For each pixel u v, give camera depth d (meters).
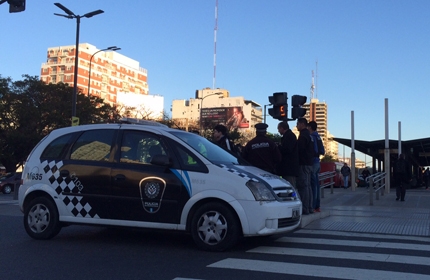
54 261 6.21
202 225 6.80
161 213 6.98
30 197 7.96
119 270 5.70
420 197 17.75
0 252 6.79
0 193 34.53
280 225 6.84
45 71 116.31
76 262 6.14
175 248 7.11
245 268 5.78
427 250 7.07
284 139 9.31
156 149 7.31
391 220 10.55
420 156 41.59
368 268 5.82
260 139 8.83
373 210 12.77
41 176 7.80
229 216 6.66
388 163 21.59
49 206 7.70
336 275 5.45
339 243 7.62
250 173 6.96
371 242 7.77
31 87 41.72
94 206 7.36
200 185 6.82
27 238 8.00
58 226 7.70
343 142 36.72
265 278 5.32
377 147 37.25
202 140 7.86
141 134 7.52
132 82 135.00
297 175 9.36
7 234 8.47
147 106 91.69
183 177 6.93
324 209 12.61
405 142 34.59
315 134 11.02
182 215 6.88
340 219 10.69
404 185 15.96
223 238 6.68
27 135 39.66
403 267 5.89
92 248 7.12
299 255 6.59
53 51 116.56
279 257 6.45
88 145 7.74
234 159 7.73
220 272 5.59
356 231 8.98
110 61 124.19
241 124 100.00
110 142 7.61
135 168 7.23
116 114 47.78
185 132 7.82
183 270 5.69
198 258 6.38
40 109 40.41
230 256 6.51
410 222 10.23
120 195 7.21
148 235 8.37
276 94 11.19
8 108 39.94
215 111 102.19
